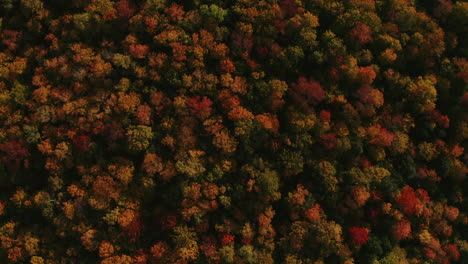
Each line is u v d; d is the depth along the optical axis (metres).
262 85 52.97
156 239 54.16
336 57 53.53
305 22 52.75
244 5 52.62
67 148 52.41
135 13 52.88
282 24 52.53
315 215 54.22
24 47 54.91
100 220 53.12
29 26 53.69
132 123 52.41
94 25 53.03
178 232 52.34
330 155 55.09
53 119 52.84
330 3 54.03
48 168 52.59
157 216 53.19
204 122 52.16
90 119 51.97
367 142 56.28
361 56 55.25
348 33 54.44
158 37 51.56
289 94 53.44
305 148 53.91
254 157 53.28
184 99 52.38
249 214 54.28
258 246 54.75
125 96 51.88
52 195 53.12
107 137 52.19
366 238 55.12
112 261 52.03
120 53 52.94
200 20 51.81
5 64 54.12
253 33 53.03
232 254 52.72
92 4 52.97
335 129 54.88
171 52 52.59
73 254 53.44
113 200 53.09
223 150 52.38
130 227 52.34
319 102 55.25
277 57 53.12
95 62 52.38
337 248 54.78
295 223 54.56
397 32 56.16
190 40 52.06
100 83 52.94
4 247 53.88
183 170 51.22
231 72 53.03
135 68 52.09
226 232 53.22
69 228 53.09
